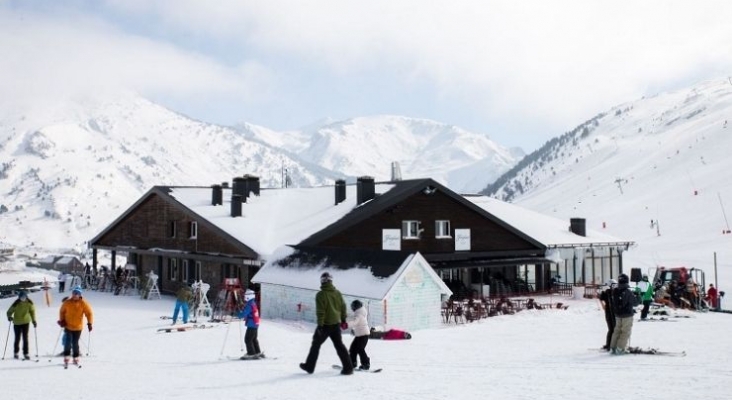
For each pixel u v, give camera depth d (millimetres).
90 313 17031
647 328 23359
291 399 11477
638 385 12008
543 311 31641
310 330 25391
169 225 45125
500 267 44438
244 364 16188
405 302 26297
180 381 13859
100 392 12789
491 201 53062
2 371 15852
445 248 39562
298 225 39125
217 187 43875
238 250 37219
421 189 38688
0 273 90562
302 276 30172
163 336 22688
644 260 94562
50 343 21797
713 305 36406
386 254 27797
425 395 11531
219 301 33188
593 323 26281
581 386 12062
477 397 11250
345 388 12422
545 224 48562
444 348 18812
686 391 11305
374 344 20203
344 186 42500
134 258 49812
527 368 14531
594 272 47375
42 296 44344
